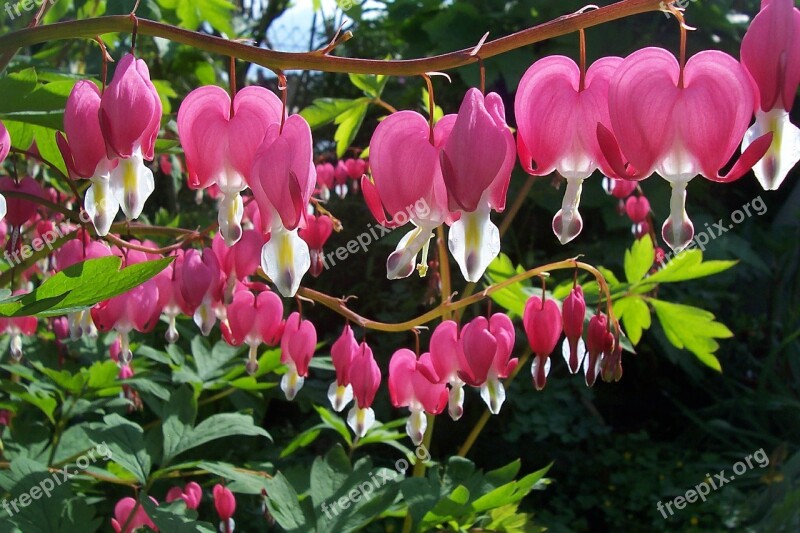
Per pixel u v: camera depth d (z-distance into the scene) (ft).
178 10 1.97
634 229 1.73
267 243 0.72
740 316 3.04
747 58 0.68
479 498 1.08
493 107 0.71
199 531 0.95
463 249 0.70
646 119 0.68
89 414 1.63
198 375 1.38
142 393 1.42
